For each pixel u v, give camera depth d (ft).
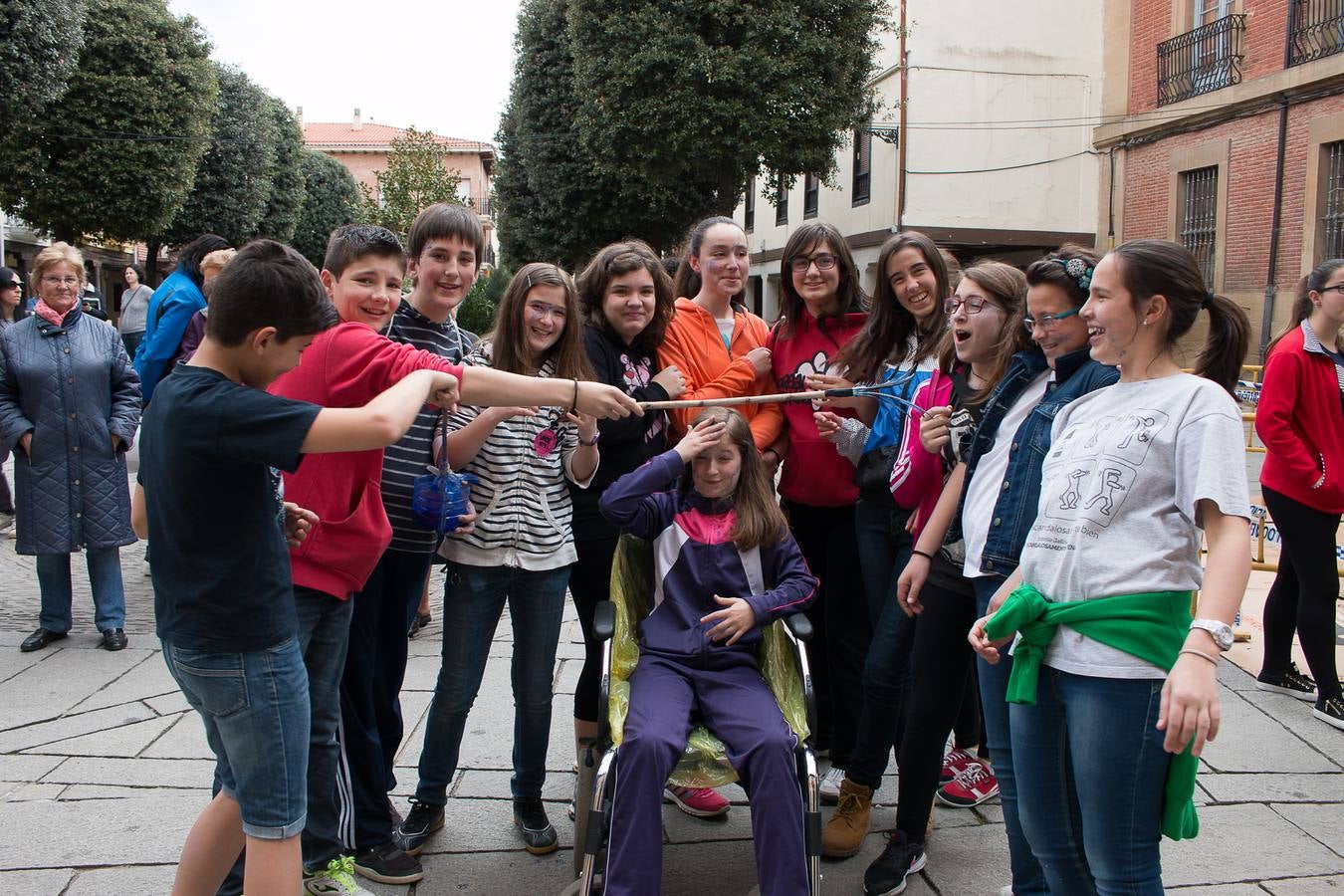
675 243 67.26
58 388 15.49
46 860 9.50
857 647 11.41
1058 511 6.82
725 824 10.72
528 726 10.03
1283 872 9.54
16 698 13.67
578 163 66.44
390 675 9.79
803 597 9.50
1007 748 8.09
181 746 12.15
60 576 16.01
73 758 11.77
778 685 9.41
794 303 11.93
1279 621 13.74
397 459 9.36
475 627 9.72
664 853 10.09
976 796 11.12
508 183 75.31
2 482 24.81
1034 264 7.93
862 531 10.75
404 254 8.96
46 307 15.67
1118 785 6.39
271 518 6.86
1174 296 6.55
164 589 6.76
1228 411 6.30
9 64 33.94
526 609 9.87
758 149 50.06
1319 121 42.65
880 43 57.67
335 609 8.34
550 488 9.94
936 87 57.77
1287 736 12.52
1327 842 10.08
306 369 7.74
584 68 53.88
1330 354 12.73
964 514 8.63
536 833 10.00
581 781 9.25
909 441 9.80
